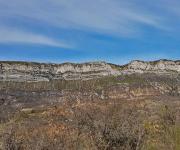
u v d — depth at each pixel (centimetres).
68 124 2472
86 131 2330
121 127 2164
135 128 2223
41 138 2262
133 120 2311
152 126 2619
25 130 2358
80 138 2284
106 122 2188
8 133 2155
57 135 2336
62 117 2638
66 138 2303
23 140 2195
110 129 2156
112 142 2128
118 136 2134
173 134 2570
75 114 2548
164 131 2603
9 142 2105
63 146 2234
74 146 2231
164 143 2480
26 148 2148
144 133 2372
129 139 2147
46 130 2392
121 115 2331
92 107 2597
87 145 2202
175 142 2492
